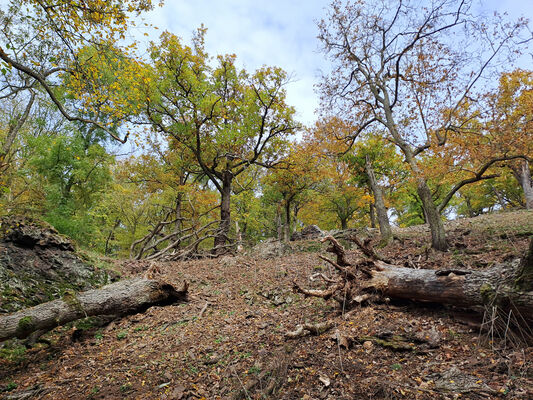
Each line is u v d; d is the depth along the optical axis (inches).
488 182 1051.3
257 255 570.3
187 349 198.8
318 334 182.5
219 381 152.2
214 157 767.7
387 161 705.0
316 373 140.2
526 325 135.2
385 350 150.9
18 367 201.9
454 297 169.3
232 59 749.3
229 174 778.8
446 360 133.0
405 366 134.4
